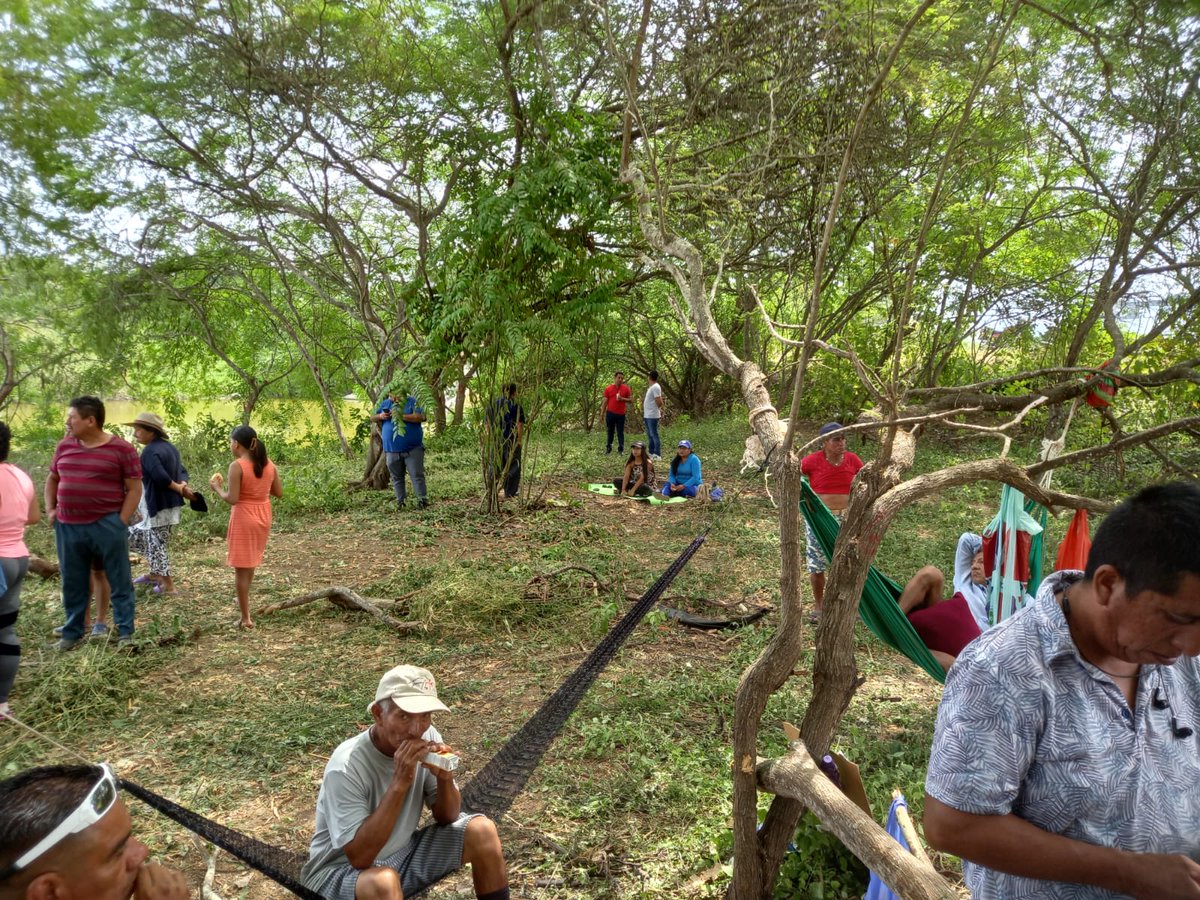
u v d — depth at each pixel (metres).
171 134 10.33
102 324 10.97
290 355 17.89
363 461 15.66
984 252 7.22
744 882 3.17
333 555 9.60
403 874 3.23
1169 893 1.54
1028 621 1.69
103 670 5.96
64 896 1.55
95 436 6.57
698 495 12.41
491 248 11.02
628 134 5.76
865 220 9.12
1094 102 5.73
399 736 3.09
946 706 1.72
